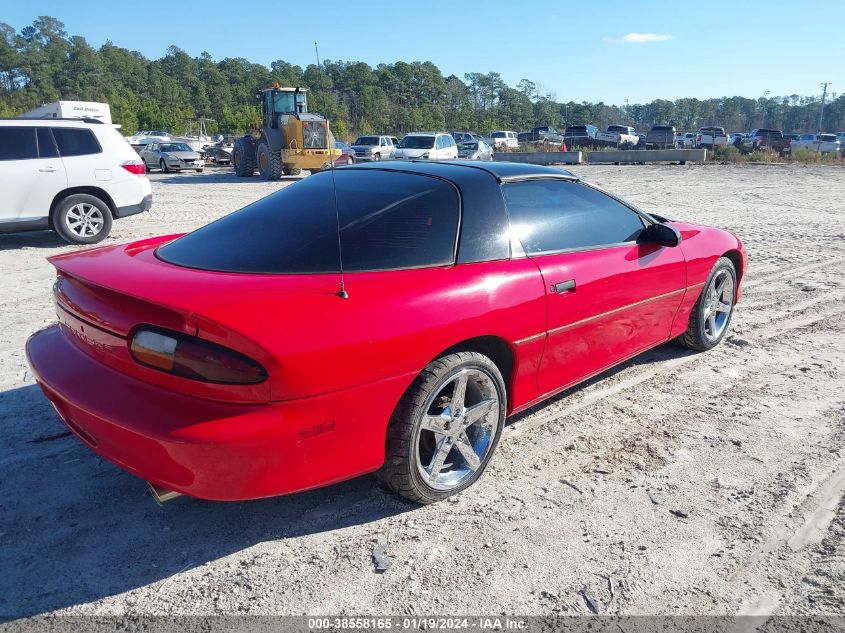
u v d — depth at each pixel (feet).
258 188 62.59
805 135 153.69
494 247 10.03
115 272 8.48
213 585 7.75
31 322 17.43
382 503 9.50
